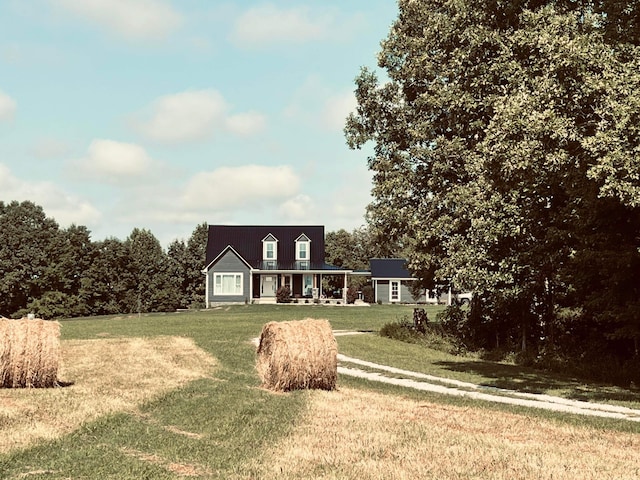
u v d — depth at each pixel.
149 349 23.95
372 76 34.25
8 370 15.13
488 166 21.94
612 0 20.50
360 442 10.70
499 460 9.78
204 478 8.50
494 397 18.23
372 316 47.69
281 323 16.77
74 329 31.94
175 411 12.82
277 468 9.00
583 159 18.88
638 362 24.50
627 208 21.47
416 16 32.34
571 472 9.20
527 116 18.77
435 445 10.66
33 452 9.57
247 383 17.14
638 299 22.95
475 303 33.22
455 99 26.66
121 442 10.31
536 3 25.03
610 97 16.98
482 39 25.23
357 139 34.28
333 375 16.69
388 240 34.25
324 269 65.94
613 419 15.08
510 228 26.61
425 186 32.09
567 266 26.05
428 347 32.94
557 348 28.73
